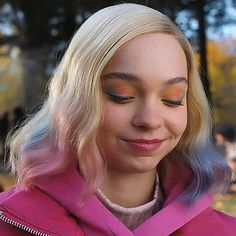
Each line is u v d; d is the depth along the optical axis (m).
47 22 7.89
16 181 1.56
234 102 20.59
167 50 1.34
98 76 1.32
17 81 22.81
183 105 1.39
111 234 1.37
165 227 1.43
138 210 1.46
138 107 1.32
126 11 1.36
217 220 1.54
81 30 1.39
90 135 1.33
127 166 1.36
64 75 1.42
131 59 1.31
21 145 1.55
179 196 1.51
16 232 1.45
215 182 1.55
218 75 19.56
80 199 1.38
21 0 7.68
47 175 1.43
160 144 1.35
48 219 1.41
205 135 1.54
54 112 1.42
